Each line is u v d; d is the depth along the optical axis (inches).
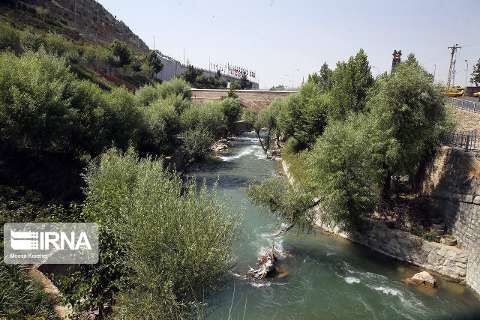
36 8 3850.9
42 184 1001.5
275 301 813.2
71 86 1250.6
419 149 1068.5
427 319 757.9
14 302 461.1
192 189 613.3
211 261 502.3
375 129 1073.5
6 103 987.9
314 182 1065.5
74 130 1171.9
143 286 486.3
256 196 1110.4
